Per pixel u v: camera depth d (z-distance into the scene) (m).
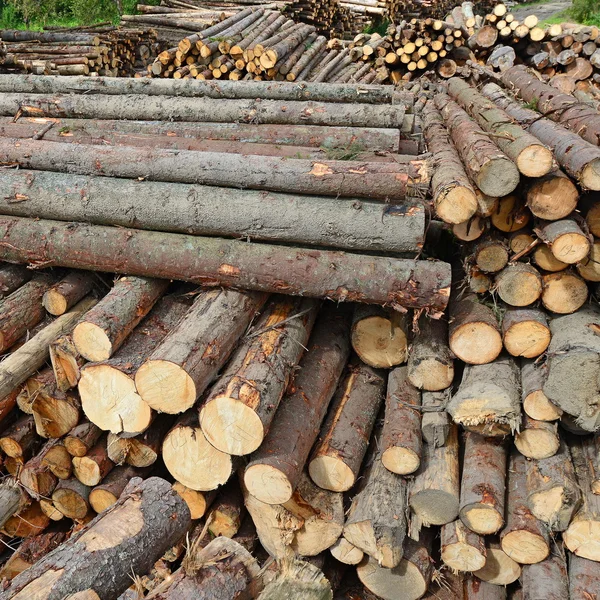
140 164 4.65
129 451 4.35
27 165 5.01
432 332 4.45
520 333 4.10
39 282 5.00
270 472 3.76
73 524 4.96
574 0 22.06
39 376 4.46
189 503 4.34
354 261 4.18
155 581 4.14
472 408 3.90
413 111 7.33
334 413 4.46
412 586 4.17
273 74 9.87
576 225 3.92
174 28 13.62
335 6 16.41
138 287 4.48
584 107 5.70
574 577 3.96
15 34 12.39
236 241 4.42
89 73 11.23
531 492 3.94
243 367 3.92
